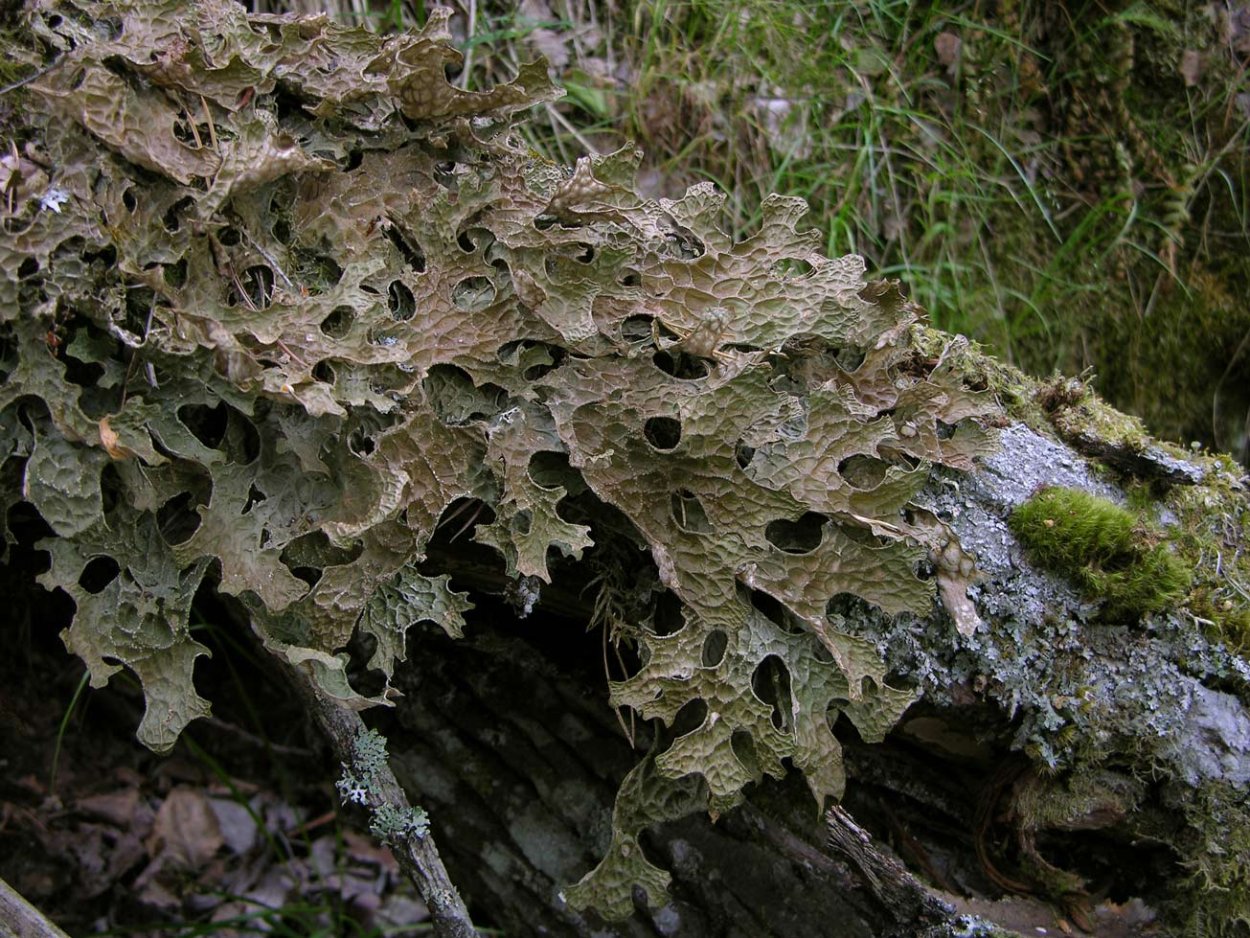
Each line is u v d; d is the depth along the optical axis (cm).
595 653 43
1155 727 37
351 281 32
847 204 60
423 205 34
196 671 60
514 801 45
